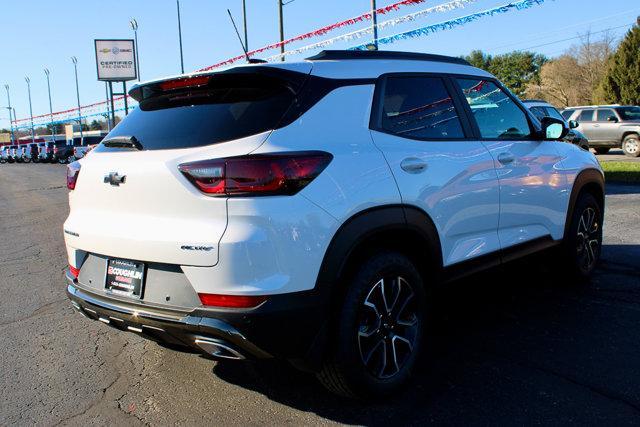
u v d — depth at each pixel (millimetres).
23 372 3566
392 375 3043
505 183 3830
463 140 3629
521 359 3455
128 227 2805
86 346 3988
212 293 2525
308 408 2994
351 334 2803
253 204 2500
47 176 27047
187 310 2580
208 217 2551
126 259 2840
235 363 3617
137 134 3057
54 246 7957
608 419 2750
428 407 2939
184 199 2602
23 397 3225
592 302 4434
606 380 3139
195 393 3209
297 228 2570
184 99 3113
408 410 2924
